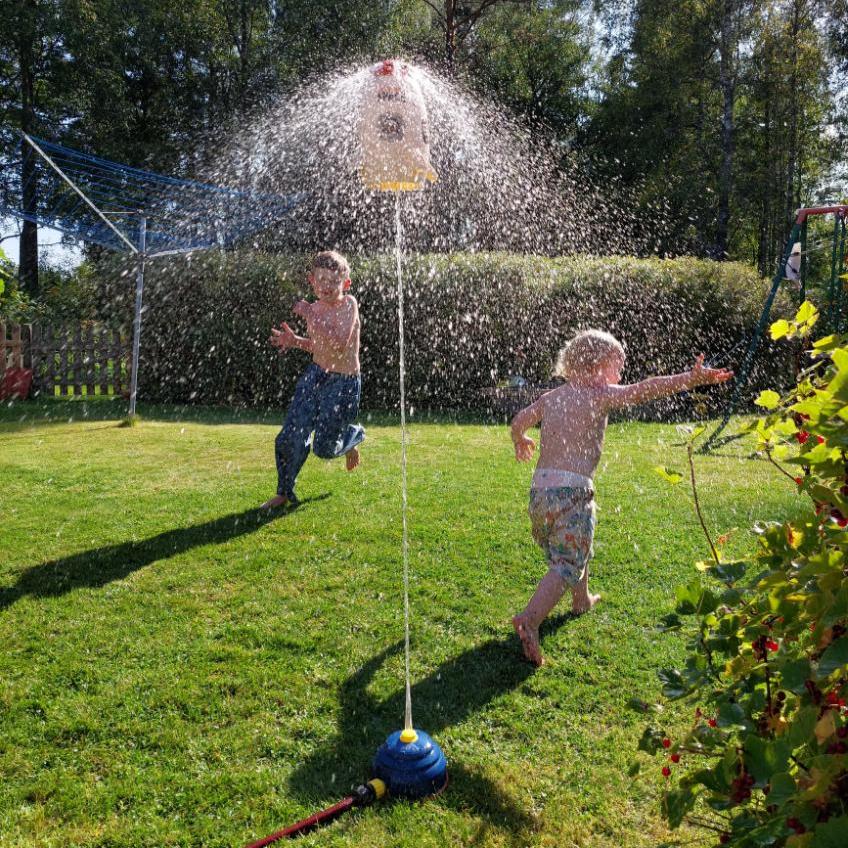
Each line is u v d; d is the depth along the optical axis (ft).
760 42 81.97
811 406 4.78
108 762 7.90
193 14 74.64
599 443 10.56
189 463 21.70
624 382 35.63
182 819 7.06
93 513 16.53
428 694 9.20
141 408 35.83
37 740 8.29
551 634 10.74
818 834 3.51
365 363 35.35
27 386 38.91
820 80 83.56
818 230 82.64
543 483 10.39
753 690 5.18
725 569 5.53
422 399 35.45
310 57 74.79
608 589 12.23
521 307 35.09
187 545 14.42
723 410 33.60
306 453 16.99
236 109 75.61
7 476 20.03
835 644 4.00
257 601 11.88
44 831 6.92
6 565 13.35
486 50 83.20
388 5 75.66
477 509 16.53
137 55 76.54
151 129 80.89
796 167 94.73
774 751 4.15
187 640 10.59
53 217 35.94
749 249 100.01
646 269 35.50
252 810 7.18
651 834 6.81
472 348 35.22
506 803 7.24
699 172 83.30
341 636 10.69
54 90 74.74
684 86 83.97
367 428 28.68
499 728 8.52
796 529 5.08
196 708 8.85
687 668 5.27
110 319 41.47
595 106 92.89
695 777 4.61
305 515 16.25
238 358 37.88
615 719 8.63
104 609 11.60
